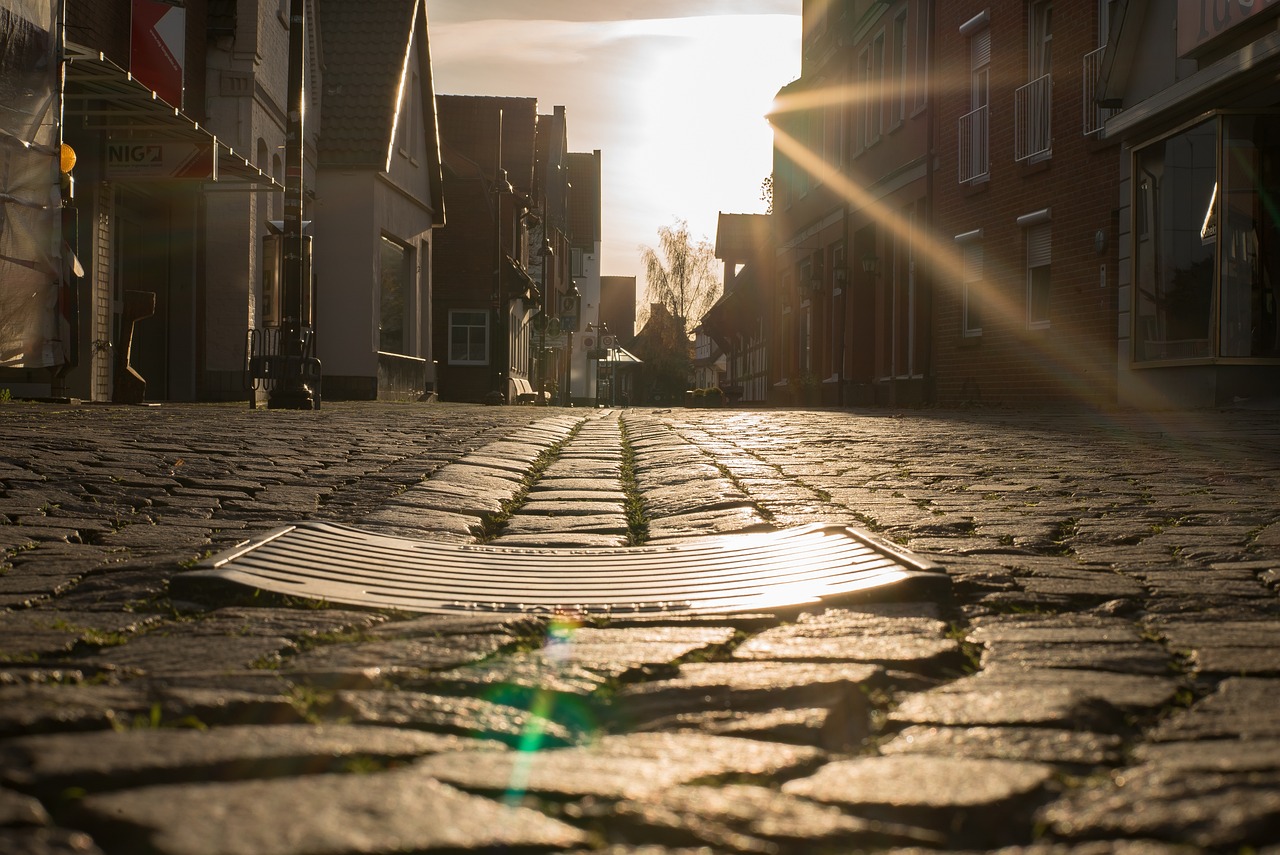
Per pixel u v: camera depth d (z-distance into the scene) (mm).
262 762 2236
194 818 1931
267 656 3346
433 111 34500
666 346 76875
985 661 3350
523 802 2076
